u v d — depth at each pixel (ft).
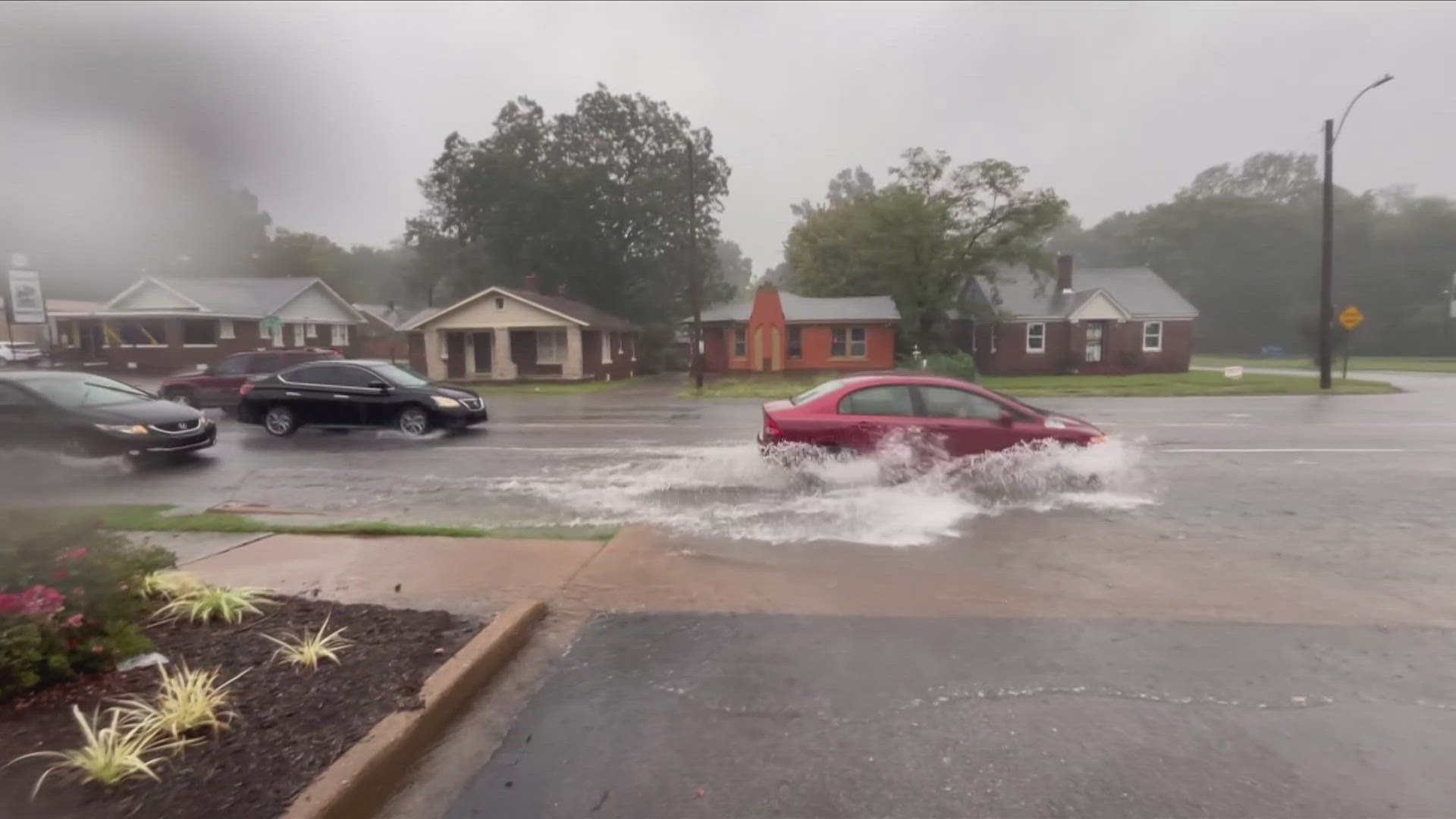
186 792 9.69
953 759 11.33
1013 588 18.81
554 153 155.02
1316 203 227.40
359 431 52.01
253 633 14.92
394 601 17.66
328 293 144.97
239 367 63.57
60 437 35.29
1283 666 14.39
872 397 30.83
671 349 167.32
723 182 167.53
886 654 15.01
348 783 9.93
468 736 12.12
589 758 11.48
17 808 9.34
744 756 11.47
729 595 18.37
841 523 25.04
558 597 18.17
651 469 35.45
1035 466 29.89
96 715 10.71
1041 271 126.41
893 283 123.34
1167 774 10.91
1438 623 16.49
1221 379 99.35
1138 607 17.46
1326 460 37.40
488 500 29.37
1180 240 233.96
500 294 112.16
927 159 120.98
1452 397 74.69
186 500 29.94
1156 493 29.43
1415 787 10.57
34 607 11.98
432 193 174.29
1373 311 210.79
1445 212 209.15
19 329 152.76
